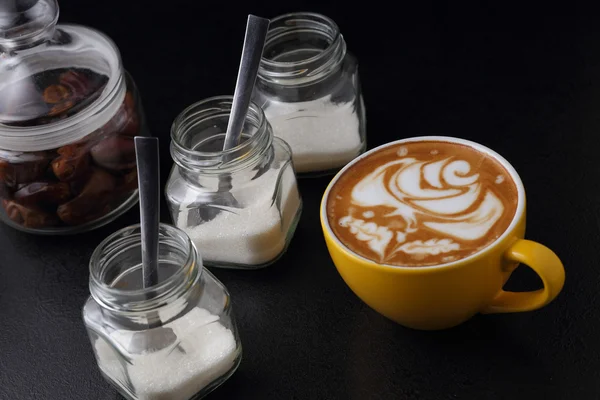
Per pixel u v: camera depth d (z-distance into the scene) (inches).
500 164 29.2
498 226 27.9
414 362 29.2
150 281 28.6
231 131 31.1
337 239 28.3
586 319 29.2
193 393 28.9
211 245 31.6
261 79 33.2
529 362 28.7
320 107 33.2
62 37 33.9
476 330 29.5
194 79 37.5
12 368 30.7
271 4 39.9
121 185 33.3
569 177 32.5
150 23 39.9
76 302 32.0
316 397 29.0
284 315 30.8
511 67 36.2
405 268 27.2
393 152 30.2
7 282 32.8
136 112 33.8
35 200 32.7
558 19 37.5
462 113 35.0
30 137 31.9
